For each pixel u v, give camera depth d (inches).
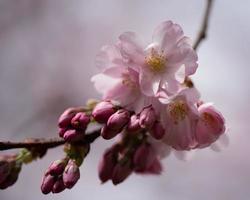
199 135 14.9
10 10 35.4
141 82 14.8
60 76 34.2
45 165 30.7
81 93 33.9
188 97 14.7
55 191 14.5
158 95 14.7
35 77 34.0
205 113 14.8
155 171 16.1
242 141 31.0
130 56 15.0
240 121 31.8
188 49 14.9
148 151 15.5
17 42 35.0
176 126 14.9
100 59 15.4
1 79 33.6
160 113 14.7
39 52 34.9
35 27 35.6
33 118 32.4
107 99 15.1
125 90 15.1
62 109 33.0
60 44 35.4
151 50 15.0
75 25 36.1
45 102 33.1
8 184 15.0
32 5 35.8
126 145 15.6
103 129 14.6
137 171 15.8
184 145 14.9
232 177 30.6
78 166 14.7
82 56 35.2
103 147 31.6
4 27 35.1
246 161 30.7
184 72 14.9
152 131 14.6
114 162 15.5
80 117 14.7
